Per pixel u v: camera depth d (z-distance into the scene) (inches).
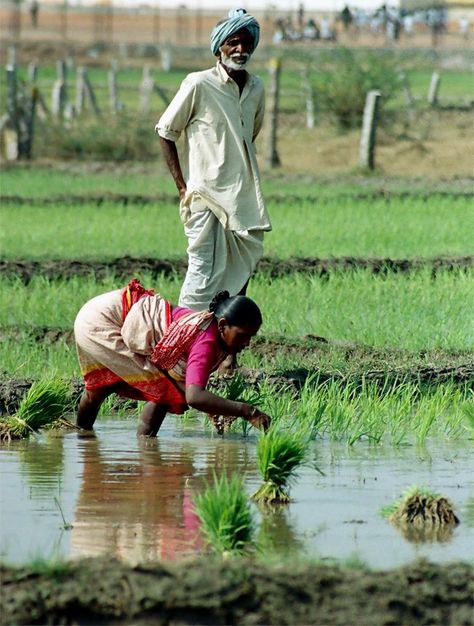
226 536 350.0
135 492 421.7
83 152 1977.1
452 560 347.3
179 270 909.8
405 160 1945.1
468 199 1386.6
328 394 551.2
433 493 405.4
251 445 505.7
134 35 4719.5
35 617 290.4
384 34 4072.3
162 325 489.1
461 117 2234.3
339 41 4175.7
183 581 297.7
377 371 609.0
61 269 896.3
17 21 4175.7
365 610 291.4
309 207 1294.3
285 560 339.6
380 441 512.7
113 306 501.7
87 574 302.8
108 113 2193.7
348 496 421.1
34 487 427.2
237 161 580.7
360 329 705.6
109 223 1173.7
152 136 1991.9
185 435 525.3
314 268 902.4
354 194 1435.8
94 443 504.4
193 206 584.4
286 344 662.5
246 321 470.9
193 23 4950.8
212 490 399.5
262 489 414.0
